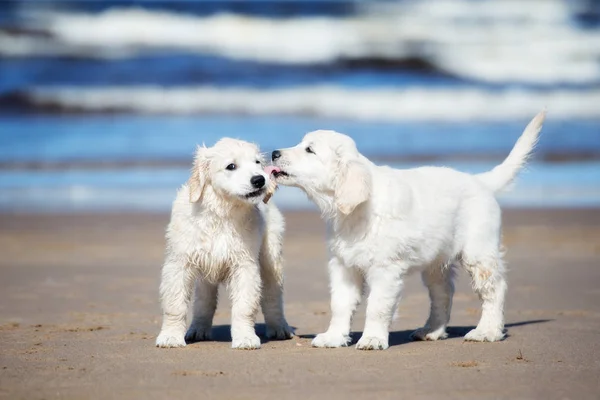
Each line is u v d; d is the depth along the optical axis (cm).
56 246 1521
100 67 3631
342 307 754
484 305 804
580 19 4141
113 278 1220
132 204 1994
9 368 649
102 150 2675
